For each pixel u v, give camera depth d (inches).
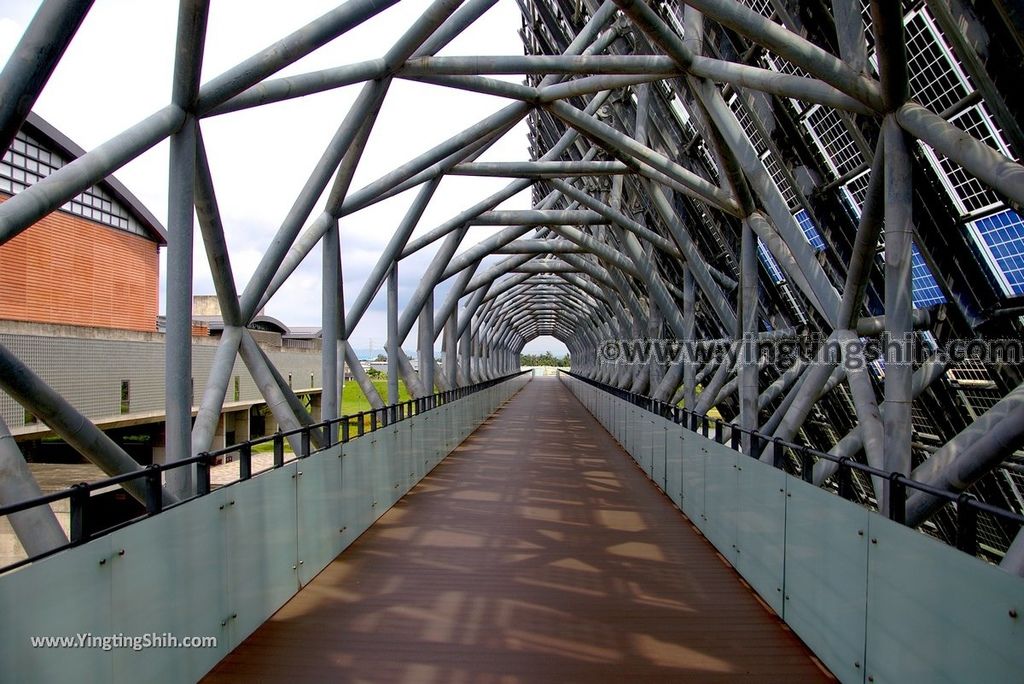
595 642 203.0
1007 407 214.1
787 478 217.2
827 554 186.1
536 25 708.7
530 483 466.9
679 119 514.9
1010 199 184.7
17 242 652.1
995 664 116.3
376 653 193.8
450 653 194.1
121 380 727.1
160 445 855.7
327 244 420.5
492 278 1045.8
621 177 674.8
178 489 234.8
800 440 565.0
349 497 307.4
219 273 290.5
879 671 156.9
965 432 224.1
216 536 185.2
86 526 136.5
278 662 187.3
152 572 154.9
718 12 239.9
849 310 310.8
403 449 423.5
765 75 295.7
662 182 501.0
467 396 774.5
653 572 271.3
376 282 545.3
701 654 195.6
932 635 135.3
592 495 426.9
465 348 1174.3
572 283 1327.5
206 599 179.3
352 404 1729.8
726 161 400.5
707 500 323.0
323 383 419.2
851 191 342.3
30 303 668.7
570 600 238.2
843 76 237.8
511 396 1702.8
